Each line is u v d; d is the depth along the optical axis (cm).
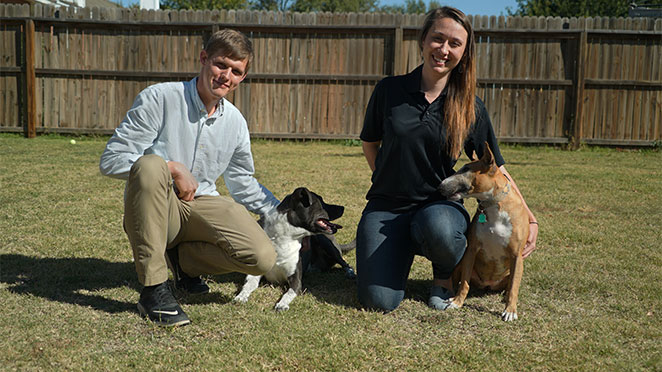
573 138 1123
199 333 275
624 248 446
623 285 359
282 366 242
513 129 1141
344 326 290
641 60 1108
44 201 560
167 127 301
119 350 253
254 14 1119
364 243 329
